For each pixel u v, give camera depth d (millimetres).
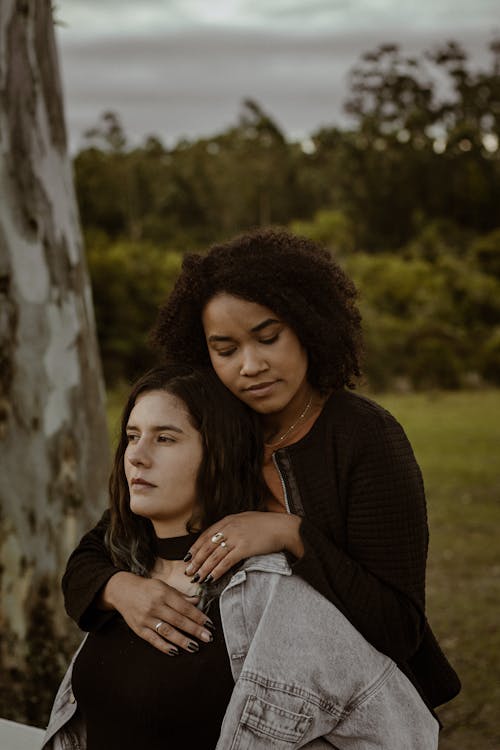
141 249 19875
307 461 1734
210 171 38500
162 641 1646
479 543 6770
